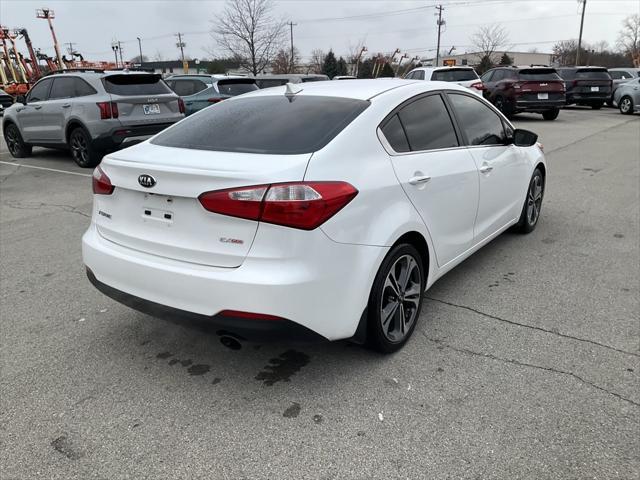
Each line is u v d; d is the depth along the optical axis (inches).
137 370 121.0
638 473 87.2
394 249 117.4
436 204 131.6
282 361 123.5
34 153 464.4
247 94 147.3
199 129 127.1
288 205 95.7
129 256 112.0
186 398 110.3
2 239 219.6
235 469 90.7
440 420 101.3
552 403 105.3
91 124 358.3
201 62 2395.4
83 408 107.5
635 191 279.9
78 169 378.0
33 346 132.0
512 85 633.6
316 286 99.8
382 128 120.3
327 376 116.8
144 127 373.1
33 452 95.4
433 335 133.4
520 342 129.1
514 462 90.3
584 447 93.2
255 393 111.5
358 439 96.9
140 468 91.3
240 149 110.7
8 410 107.0
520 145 177.0
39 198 291.4
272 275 96.7
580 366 118.0
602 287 160.1
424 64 2413.9
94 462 92.8
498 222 176.1
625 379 112.7
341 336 108.2
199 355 127.2
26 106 409.7
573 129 562.6
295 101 129.6
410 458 92.0
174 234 106.0
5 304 156.2
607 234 210.2
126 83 372.8
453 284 165.0
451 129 146.9
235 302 98.0
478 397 107.9
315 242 98.6
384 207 113.0
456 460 91.1
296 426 100.9
